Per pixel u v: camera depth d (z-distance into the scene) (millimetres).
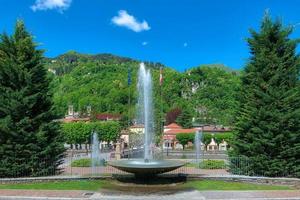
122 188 20812
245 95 26953
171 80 150875
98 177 23844
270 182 23500
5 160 24375
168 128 109312
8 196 18203
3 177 24375
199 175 24406
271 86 25812
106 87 150000
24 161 24812
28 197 17969
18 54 25812
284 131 24797
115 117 121625
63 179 23547
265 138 25156
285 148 24828
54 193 19094
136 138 81062
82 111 144875
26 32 26516
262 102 25812
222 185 22250
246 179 23844
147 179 22797
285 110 25219
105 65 176125
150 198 18047
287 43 26281
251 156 25844
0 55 25750
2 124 24094
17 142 24781
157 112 93625
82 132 83125
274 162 24797
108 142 86625
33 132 25078
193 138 86750
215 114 132250
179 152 69188
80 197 18156
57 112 26812
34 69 25766
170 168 21781
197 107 138375
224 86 148625
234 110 27938
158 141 81562
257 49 26797
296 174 24812
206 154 62375
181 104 138375
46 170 25250
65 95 156375
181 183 22688
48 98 26375
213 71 158125
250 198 17953
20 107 24719
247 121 26078
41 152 25062
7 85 25469
